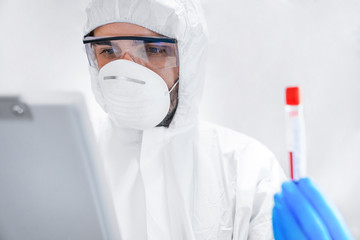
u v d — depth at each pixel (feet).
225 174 2.83
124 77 2.45
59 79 4.08
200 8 2.87
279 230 2.05
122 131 2.99
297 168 2.00
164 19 2.53
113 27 2.62
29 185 1.19
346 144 3.76
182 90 2.83
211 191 2.73
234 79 3.81
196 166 2.84
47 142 1.08
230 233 2.69
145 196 2.68
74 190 1.15
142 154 2.74
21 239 1.34
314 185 2.03
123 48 2.55
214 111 3.95
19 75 4.10
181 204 2.61
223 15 3.66
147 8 2.49
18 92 1.02
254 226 2.63
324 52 3.57
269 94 3.77
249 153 2.97
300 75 3.67
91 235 1.25
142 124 2.64
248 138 3.16
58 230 1.27
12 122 1.07
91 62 2.87
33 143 1.09
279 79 3.71
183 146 2.87
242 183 2.73
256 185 2.76
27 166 1.15
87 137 1.05
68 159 1.09
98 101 3.14
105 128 3.14
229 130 3.24
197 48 2.78
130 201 2.71
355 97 3.63
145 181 2.68
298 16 3.52
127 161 2.86
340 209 3.91
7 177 1.19
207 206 2.68
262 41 3.65
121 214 2.65
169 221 2.61
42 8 3.88
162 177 2.74
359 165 3.77
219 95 3.89
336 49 3.54
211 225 2.64
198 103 3.03
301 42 3.58
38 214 1.26
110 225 1.21
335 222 1.94
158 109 2.61
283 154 3.88
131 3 2.48
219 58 3.78
